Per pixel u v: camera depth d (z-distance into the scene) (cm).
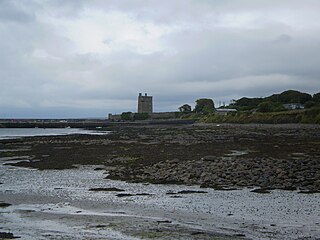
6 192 2122
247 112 15162
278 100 18575
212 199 1855
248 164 2819
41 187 2283
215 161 3105
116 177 2627
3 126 15025
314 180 2234
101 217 1516
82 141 6309
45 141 6456
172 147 4847
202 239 1172
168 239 1178
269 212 1568
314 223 1384
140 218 1493
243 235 1221
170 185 2273
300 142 5334
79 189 2203
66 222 1433
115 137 7350
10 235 1247
